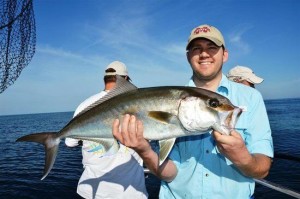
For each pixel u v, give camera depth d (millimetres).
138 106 1068
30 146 9312
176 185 1108
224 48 1132
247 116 1047
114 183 1591
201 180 1050
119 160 1595
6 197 3639
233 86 1132
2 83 1378
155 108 1047
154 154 1060
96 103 1206
